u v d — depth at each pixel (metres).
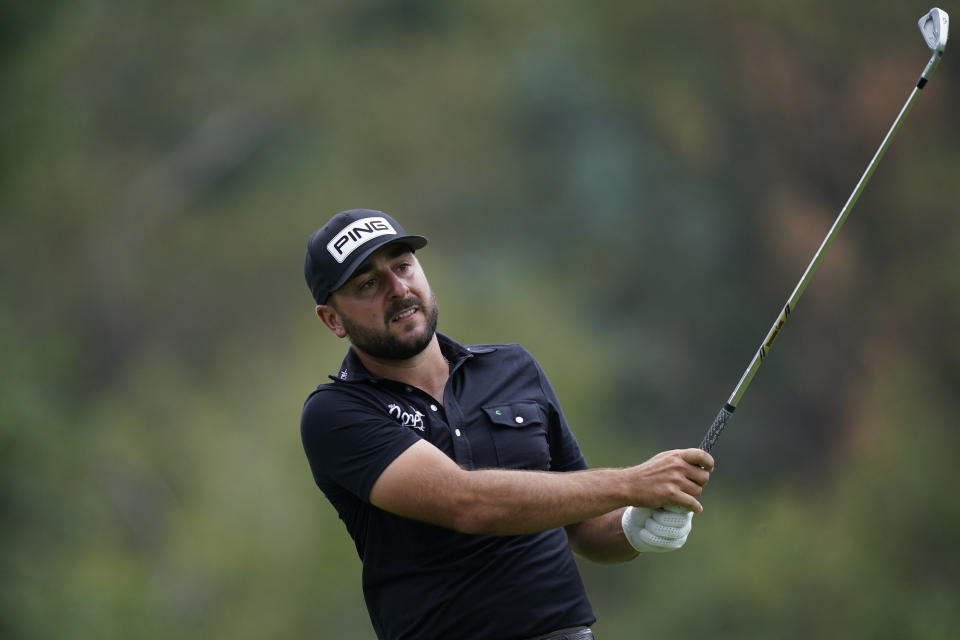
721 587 60.44
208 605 49.50
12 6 57.50
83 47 75.25
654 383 85.94
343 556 49.03
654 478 13.07
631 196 93.88
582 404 60.22
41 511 50.81
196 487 60.88
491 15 98.56
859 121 94.56
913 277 89.88
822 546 63.81
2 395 51.53
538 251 91.12
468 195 92.19
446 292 66.62
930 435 76.44
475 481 12.95
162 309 83.50
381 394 13.76
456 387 13.98
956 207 91.19
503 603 13.23
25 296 68.44
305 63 92.25
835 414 86.69
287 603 48.44
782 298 91.44
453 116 94.25
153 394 73.69
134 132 86.75
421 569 13.39
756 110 96.31
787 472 84.44
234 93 89.88
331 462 13.60
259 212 88.25
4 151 61.59
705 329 91.06
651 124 96.12
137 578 50.72
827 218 93.62
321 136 92.12
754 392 87.69
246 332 84.50
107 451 61.91
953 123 93.81
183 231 86.12
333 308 13.89
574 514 12.93
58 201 70.88
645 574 61.81
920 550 67.00
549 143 95.19
